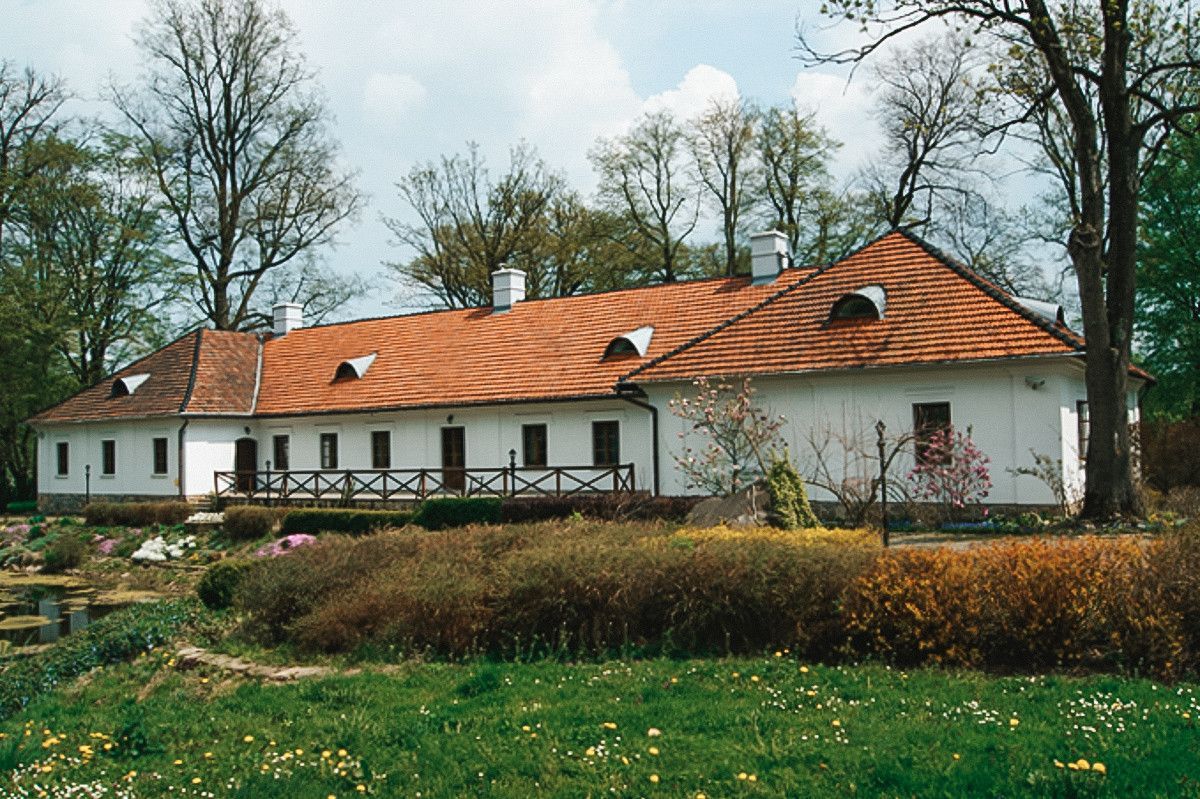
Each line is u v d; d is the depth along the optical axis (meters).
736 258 42.34
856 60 16.80
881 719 6.86
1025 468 17.94
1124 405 16.86
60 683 11.26
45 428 36.31
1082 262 16.78
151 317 40.56
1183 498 18.88
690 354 21.91
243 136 40.00
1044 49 16.44
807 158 39.81
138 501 32.19
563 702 7.78
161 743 8.04
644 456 23.44
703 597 9.38
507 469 24.84
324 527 24.03
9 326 37.22
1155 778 5.44
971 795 5.43
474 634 10.05
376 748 7.19
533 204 43.56
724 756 6.32
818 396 20.05
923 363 18.39
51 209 38.41
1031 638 8.11
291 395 31.31
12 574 24.11
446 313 31.44
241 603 12.15
